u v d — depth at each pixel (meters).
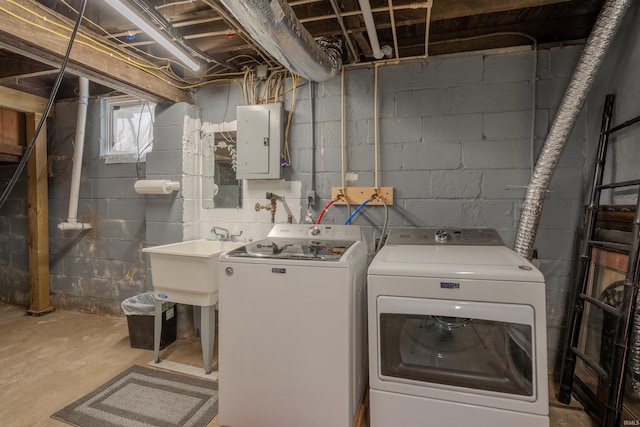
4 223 3.54
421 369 1.47
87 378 2.13
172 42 2.13
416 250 1.84
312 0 1.80
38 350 2.51
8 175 3.49
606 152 1.92
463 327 1.48
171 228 2.78
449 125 2.35
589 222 1.92
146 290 3.09
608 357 1.70
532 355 1.33
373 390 1.52
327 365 1.55
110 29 2.12
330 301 1.54
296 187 2.65
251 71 2.71
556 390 2.04
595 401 1.75
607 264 1.79
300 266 1.57
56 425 1.71
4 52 2.50
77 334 2.80
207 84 2.85
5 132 3.12
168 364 2.30
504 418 1.37
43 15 1.77
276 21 1.51
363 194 2.47
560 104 1.99
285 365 1.60
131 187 3.12
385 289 1.48
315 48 1.88
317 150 2.60
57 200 3.38
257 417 1.65
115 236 3.19
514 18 2.20
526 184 2.22
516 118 2.23
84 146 3.25
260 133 2.57
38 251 3.27
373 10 1.80
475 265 1.47
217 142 2.85
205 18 2.00
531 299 1.32
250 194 2.77
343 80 2.52
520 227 2.08
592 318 1.87
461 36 2.34
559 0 1.80
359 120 2.51
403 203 2.44
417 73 2.39
